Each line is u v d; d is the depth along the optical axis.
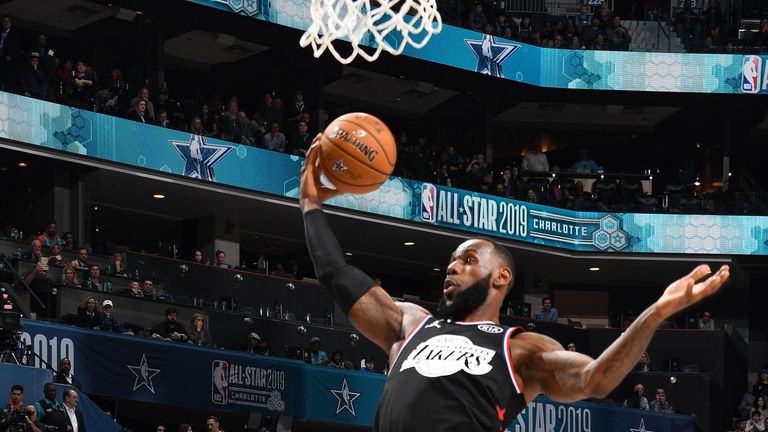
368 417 26.95
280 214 33.56
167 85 35.91
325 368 26.47
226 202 32.41
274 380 25.55
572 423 29.45
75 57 33.91
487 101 38.25
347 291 4.73
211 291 28.17
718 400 34.16
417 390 4.34
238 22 32.06
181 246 33.97
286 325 27.94
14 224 28.86
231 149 31.33
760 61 37.69
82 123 28.47
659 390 32.25
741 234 37.44
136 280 26.06
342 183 5.12
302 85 35.12
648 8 39.94
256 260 36.84
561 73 37.34
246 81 36.12
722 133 39.62
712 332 35.03
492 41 36.19
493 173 38.78
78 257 25.92
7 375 19.75
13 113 27.20
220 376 24.64
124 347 23.11
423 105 39.69
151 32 32.66
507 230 36.00
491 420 4.29
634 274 39.09
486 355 4.38
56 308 23.55
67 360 21.48
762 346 39.75
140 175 29.69
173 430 27.17
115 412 23.30
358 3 6.22
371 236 35.31
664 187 40.56
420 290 39.91
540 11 39.47
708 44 38.09
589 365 4.20
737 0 39.38
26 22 33.16
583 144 41.19
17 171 28.95
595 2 39.75
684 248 37.44
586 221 37.44
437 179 35.09
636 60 37.59
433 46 34.91
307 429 27.84
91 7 32.72
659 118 40.53
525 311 35.19
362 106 39.19
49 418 19.16
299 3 32.72
